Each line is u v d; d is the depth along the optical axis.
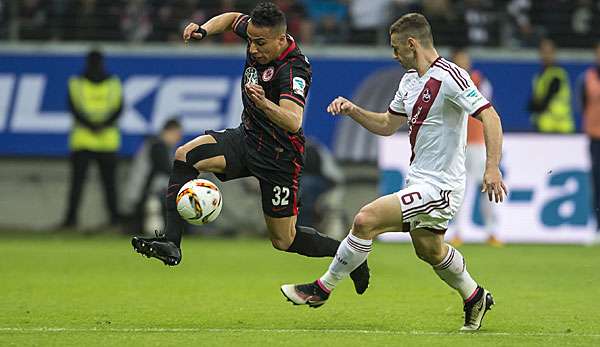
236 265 48.50
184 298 35.12
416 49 26.41
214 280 41.53
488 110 25.45
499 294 37.12
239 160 28.88
